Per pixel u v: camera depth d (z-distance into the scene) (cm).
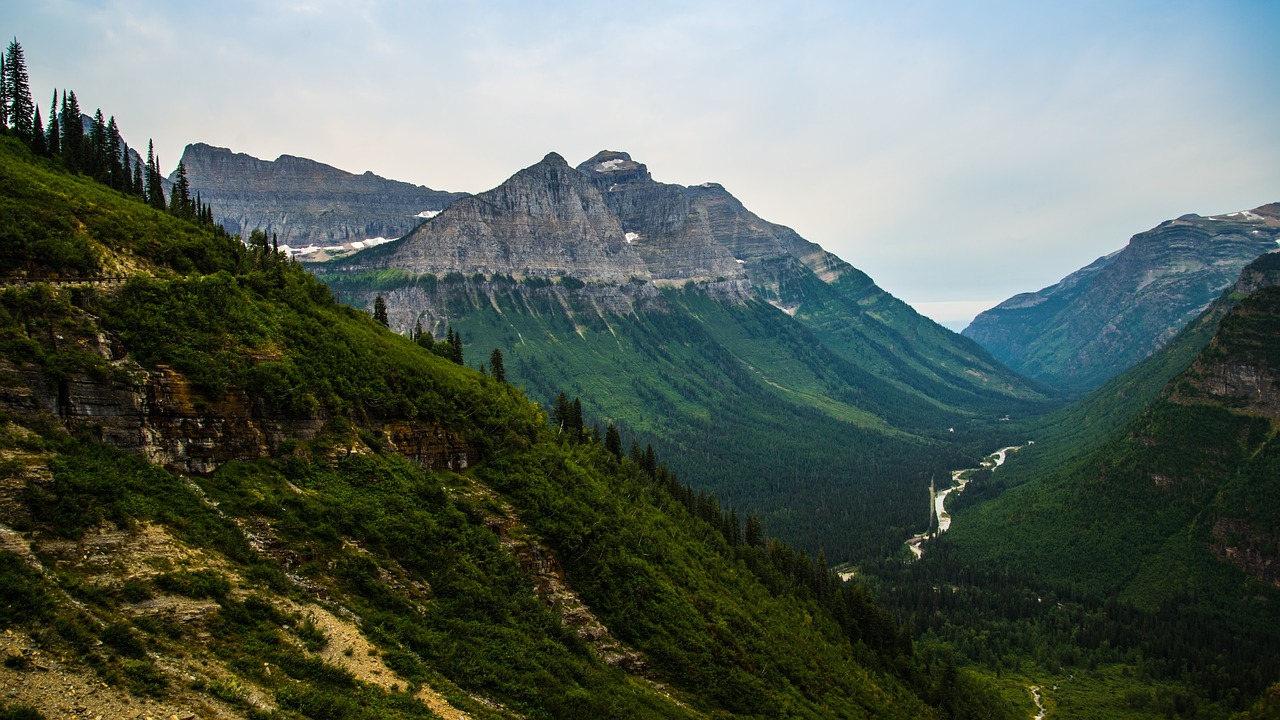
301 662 5212
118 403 6141
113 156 15462
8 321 5919
